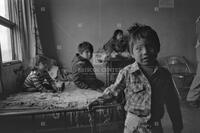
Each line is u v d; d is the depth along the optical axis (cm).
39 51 186
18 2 191
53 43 180
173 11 169
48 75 187
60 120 150
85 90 168
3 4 199
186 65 164
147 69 139
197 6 167
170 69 164
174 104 144
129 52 153
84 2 171
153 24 167
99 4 169
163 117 148
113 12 169
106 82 166
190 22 168
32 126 145
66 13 174
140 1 167
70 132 151
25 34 191
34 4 178
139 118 133
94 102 148
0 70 178
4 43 199
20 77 199
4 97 174
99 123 151
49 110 145
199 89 158
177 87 162
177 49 166
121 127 151
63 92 172
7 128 142
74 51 176
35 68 194
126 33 161
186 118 152
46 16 177
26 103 157
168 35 167
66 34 175
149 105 133
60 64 181
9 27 195
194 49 167
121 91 142
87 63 171
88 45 170
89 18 171
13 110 145
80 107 148
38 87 187
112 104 148
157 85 137
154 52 143
